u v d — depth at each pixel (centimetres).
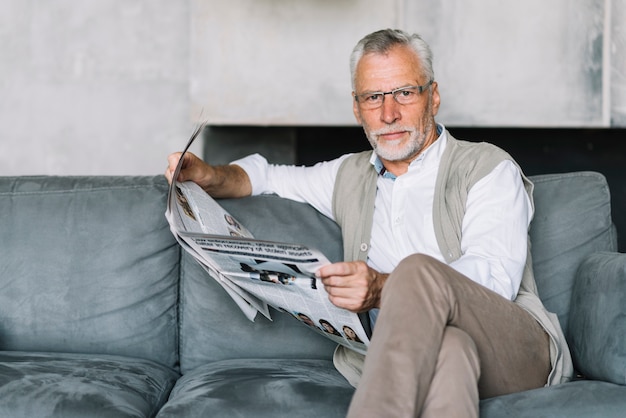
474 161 187
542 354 166
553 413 144
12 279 198
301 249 148
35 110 358
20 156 360
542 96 340
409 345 132
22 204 202
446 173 189
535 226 196
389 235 192
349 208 197
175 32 356
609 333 163
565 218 196
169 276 200
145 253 199
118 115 359
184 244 167
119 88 358
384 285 146
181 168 187
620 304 163
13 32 355
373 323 183
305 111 342
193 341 196
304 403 152
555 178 202
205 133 367
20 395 154
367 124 193
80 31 356
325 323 168
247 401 153
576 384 156
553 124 341
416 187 191
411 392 129
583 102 340
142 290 197
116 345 196
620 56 337
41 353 192
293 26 339
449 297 141
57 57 356
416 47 191
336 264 152
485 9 338
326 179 205
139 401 159
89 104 359
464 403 132
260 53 341
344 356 182
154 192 203
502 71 340
